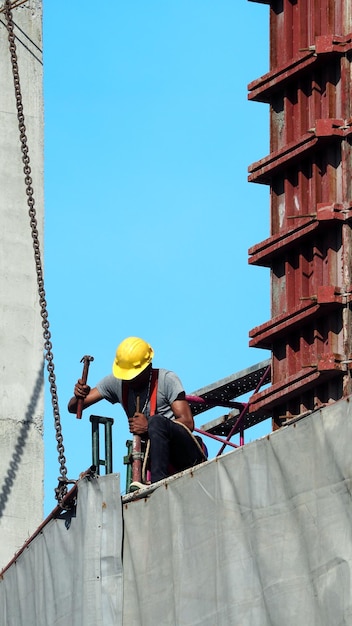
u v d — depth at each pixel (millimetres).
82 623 26828
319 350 33500
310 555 21969
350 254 33000
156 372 31016
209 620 23875
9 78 37875
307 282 34125
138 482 28672
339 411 21844
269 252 34906
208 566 24156
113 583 26484
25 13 38312
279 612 22312
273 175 35531
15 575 30953
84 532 27172
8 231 37094
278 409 34875
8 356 36719
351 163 33344
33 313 37031
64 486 28547
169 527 25375
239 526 23547
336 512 21641
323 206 33281
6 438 36438
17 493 36219
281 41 36062
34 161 37594
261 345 35281
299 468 22422
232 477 23922
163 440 29062
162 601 25281
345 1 34406
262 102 36469
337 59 34188
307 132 34125
